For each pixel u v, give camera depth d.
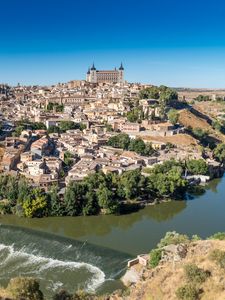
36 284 121.25
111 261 189.38
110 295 137.88
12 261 188.25
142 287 125.75
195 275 114.81
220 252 122.31
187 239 173.75
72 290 161.12
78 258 193.00
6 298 111.88
